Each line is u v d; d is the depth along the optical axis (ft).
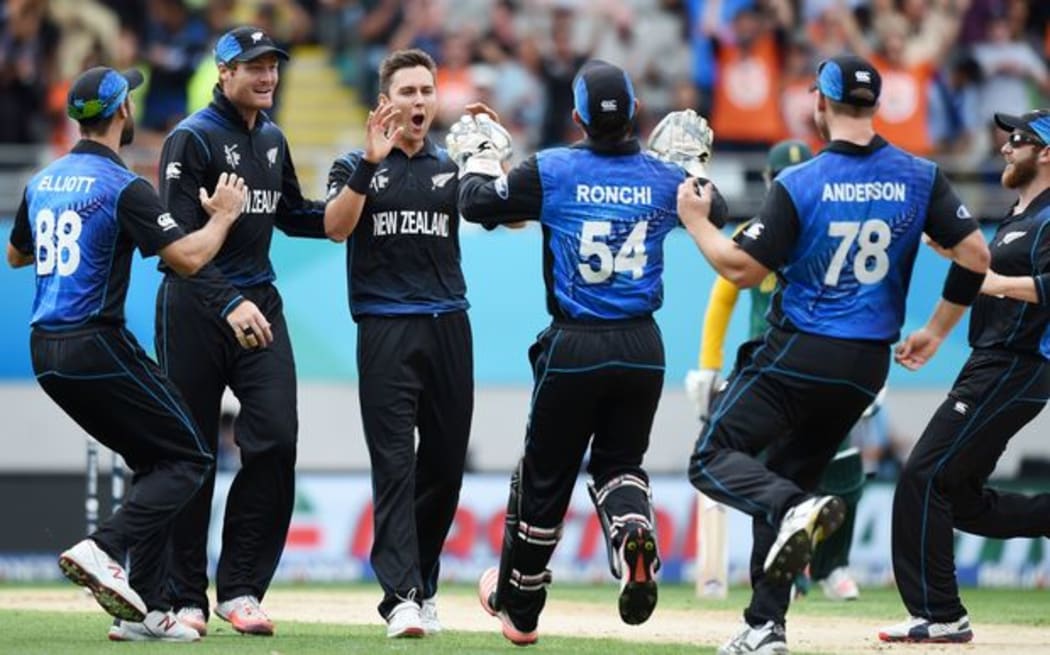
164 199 95.71
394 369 96.37
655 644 95.35
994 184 201.98
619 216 82.79
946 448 97.25
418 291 97.14
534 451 85.76
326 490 165.99
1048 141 96.63
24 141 209.46
